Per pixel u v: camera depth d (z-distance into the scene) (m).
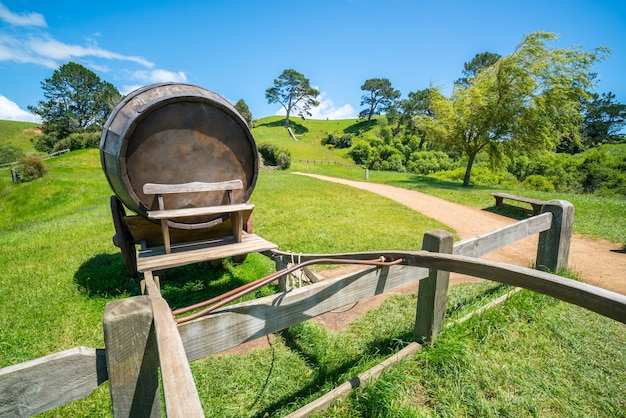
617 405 2.26
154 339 1.47
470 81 19.38
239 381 3.06
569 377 2.52
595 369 2.59
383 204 12.79
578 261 5.80
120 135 4.03
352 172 31.88
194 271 5.75
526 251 6.75
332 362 3.13
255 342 3.70
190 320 1.81
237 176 4.79
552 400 2.33
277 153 47.72
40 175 25.86
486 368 2.59
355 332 3.64
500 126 17.83
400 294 4.58
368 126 102.00
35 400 1.34
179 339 1.35
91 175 26.95
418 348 2.81
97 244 8.00
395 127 84.12
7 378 1.27
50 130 67.38
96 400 2.97
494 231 3.30
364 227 8.92
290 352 3.47
